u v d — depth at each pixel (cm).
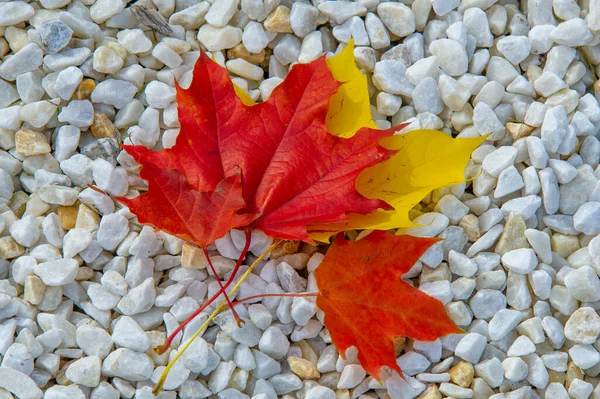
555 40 89
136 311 86
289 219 84
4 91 89
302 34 90
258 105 85
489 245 87
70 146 89
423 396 85
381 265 85
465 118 89
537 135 89
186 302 86
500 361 86
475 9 90
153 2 92
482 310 86
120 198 82
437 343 85
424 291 86
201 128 85
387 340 84
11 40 90
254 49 90
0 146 89
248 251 88
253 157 85
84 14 91
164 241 87
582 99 89
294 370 86
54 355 85
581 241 88
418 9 91
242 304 86
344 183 84
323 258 86
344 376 85
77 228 87
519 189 88
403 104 91
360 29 90
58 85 88
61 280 85
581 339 85
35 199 88
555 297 86
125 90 89
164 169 82
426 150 86
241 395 85
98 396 84
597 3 88
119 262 87
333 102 87
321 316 86
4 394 83
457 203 88
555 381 86
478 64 90
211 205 83
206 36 90
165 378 83
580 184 88
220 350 86
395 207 85
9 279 87
